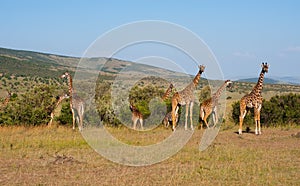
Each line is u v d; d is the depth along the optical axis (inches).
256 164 395.2
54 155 431.8
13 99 765.9
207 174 351.9
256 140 562.6
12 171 357.4
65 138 544.1
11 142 505.7
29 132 615.5
